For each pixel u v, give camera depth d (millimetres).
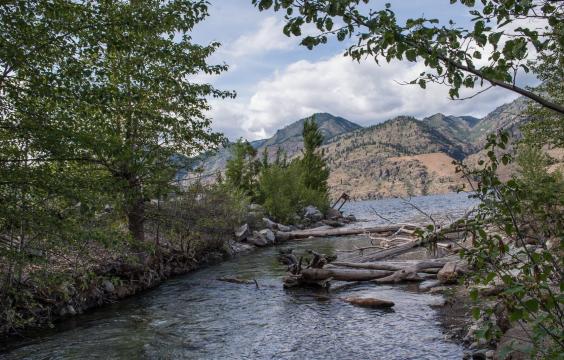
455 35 3127
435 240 4945
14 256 8195
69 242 8602
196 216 21594
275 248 30984
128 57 13328
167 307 14141
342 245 30734
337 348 9688
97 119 10039
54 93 8320
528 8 3100
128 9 10586
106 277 14945
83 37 8953
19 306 11219
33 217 8133
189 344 10336
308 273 16953
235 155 53062
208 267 22953
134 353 9727
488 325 3662
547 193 3822
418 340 9852
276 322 12094
